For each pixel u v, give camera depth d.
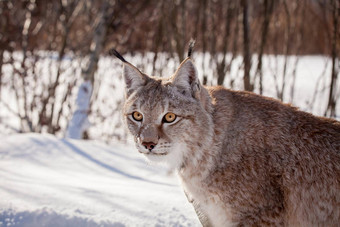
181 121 3.24
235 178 3.16
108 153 6.50
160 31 8.47
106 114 9.66
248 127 3.25
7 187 4.39
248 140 3.21
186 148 3.31
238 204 3.17
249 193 3.13
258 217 3.11
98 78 10.28
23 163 5.82
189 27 8.59
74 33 11.84
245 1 7.34
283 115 3.32
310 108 8.70
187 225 3.61
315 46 12.51
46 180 4.87
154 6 9.70
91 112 8.69
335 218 3.01
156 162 3.44
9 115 11.36
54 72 11.23
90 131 8.92
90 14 11.09
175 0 7.94
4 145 6.55
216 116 3.34
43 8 10.53
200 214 3.56
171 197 4.24
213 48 8.03
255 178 3.12
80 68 10.37
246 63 7.47
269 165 3.13
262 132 3.22
